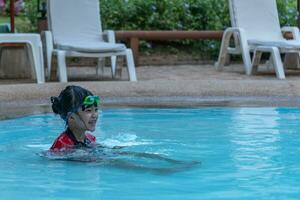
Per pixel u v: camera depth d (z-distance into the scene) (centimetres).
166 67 1156
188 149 467
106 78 962
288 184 365
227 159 433
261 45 977
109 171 393
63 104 433
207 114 641
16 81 905
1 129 556
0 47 966
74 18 973
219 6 1340
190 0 1337
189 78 947
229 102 722
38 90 721
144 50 1284
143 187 356
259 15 1063
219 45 1293
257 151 462
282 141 500
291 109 675
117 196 337
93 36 971
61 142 439
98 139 500
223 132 540
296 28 1050
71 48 864
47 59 886
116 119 609
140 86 757
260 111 661
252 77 955
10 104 691
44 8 1123
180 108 680
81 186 358
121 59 950
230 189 353
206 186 359
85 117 431
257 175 387
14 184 363
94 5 991
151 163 413
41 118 615
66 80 855
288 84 773
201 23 1331
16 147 475
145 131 543
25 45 927
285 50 949
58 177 379
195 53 1302
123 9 1293
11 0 1018
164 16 1307
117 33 1132
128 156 431
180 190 350
